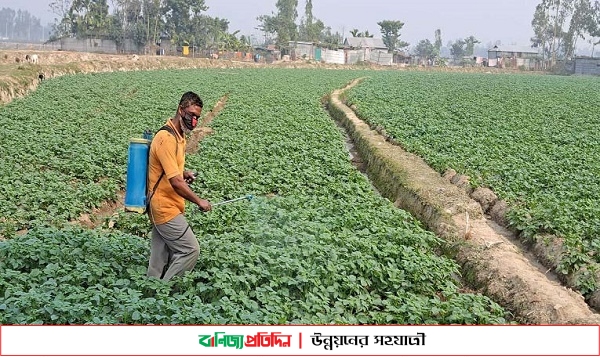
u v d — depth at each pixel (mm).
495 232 13156
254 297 8586
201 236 10836
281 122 26422
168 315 7695
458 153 20125
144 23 91062
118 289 8086
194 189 14828
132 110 28891
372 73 77688
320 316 7996
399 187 16703
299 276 8758
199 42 95438
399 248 10469
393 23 120500
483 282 10656
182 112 8562
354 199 14062
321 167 17953
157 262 8859
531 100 41906
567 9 125938
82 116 26516
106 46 86062
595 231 12266
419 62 122000
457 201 14445
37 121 24125
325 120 28516
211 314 7664
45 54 55000
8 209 12867
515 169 17547
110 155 18328
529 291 9750
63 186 14516
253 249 9430
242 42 101688
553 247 11938
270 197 14984
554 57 121188
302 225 10992
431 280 9789
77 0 85875
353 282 9094
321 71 77750
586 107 38000
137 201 8648
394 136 24156
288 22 111438
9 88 33656
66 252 9320
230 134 22875
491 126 27375
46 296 7762
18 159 17203
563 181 16531
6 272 8500
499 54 119500
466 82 62469
